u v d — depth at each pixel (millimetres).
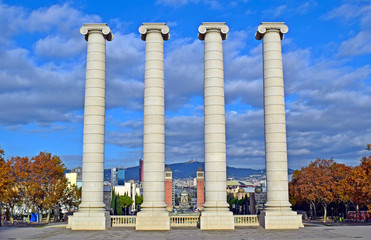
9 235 28562
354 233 28938
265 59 35125
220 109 33875
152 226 32250
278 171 33438
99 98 34500
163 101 34438
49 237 27422
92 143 33750
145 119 33969
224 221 32375
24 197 67312
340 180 73812
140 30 34938
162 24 35062
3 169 58312
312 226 34875
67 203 73500
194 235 28281
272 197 33312
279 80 34531
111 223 35219
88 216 32625
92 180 33406
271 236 27422
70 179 97438
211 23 35094
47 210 73438
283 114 34250
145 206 32750
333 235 27719
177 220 36531
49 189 66625
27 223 63281
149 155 33406
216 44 34719
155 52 34594
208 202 32969
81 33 35188
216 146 33375
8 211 72812
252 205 86312
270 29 35344
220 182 33062
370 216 71062
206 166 33531
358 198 60438
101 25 35281
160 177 33312
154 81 34156
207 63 34625
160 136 33688
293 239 25625
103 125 34688
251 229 32219
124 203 120938
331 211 87188
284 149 33875
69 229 32969
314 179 74688
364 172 58562
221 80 34438
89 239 26234
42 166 66000
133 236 27844
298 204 91688
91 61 34781
